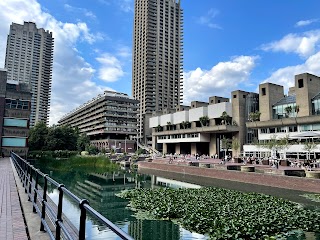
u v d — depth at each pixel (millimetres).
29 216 7453
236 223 12125
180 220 13555
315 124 50031
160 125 98062
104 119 116062
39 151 70438
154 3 161500
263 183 27891
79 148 94250
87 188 27078
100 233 10789
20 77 141750
